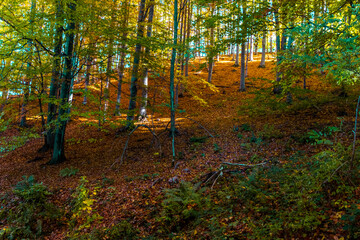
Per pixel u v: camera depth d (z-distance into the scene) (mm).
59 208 6914
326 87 16219
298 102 13250
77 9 8328
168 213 5312
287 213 4102
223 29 8297
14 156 13438
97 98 9891
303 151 7316
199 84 26172
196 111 19250
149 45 8977
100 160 11406
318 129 8875
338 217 3646
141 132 14961
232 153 9164
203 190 5797
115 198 7035
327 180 4477
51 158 12375
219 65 34531
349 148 4762
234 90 23219
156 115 18719
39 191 7438
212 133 12656
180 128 14766
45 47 9625
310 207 4086
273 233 3742
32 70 9102
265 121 12516
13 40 8570
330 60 4234
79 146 14180
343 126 8203
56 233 6016
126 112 10484
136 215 5848
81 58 10148
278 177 5762
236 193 5484
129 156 11320
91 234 5207
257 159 7727
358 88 11547
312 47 5816
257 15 7543
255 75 26625
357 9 3891
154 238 4684
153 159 10445
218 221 4605
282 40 14375
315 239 3420
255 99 9164
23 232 5969
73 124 19031
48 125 10133
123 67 10656
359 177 4289
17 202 7344
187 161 9406
